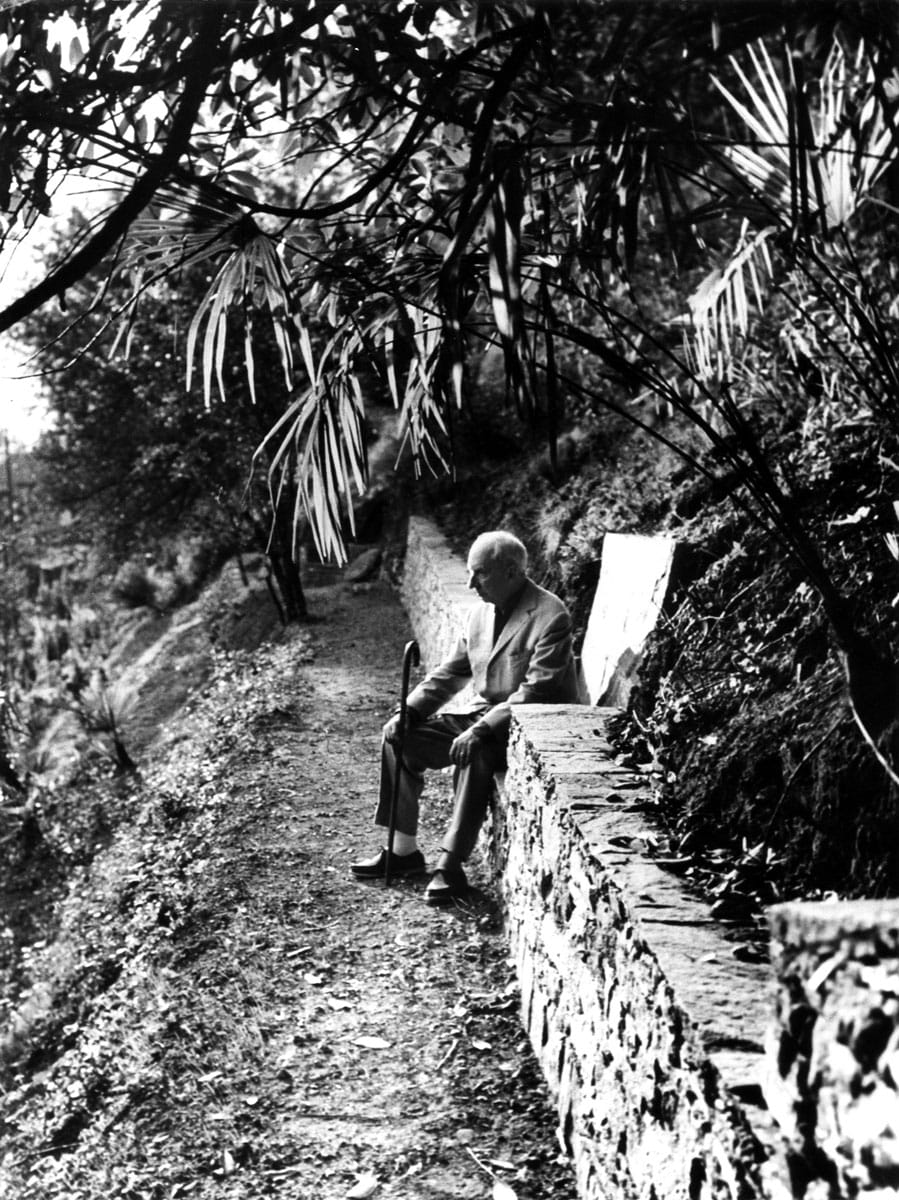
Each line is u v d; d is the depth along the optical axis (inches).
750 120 127.5
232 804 273.6
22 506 828.6
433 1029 161.0
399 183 132.0
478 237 125.4
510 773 182.9
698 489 248.4
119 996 202.8
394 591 572.7
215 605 687.7
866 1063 51.1
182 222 116.3
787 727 112.0
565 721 170.1
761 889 98.2
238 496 542.3
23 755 496.1
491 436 536.4
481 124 103.1
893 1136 48.8
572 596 288.7
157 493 631.2
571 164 122.3
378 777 293.6
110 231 98.7
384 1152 133.3
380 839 244.7
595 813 123.0
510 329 96.7
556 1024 134.7
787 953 58.7
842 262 177.9
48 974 301.9
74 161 106.0
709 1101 70.9
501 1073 147.5
